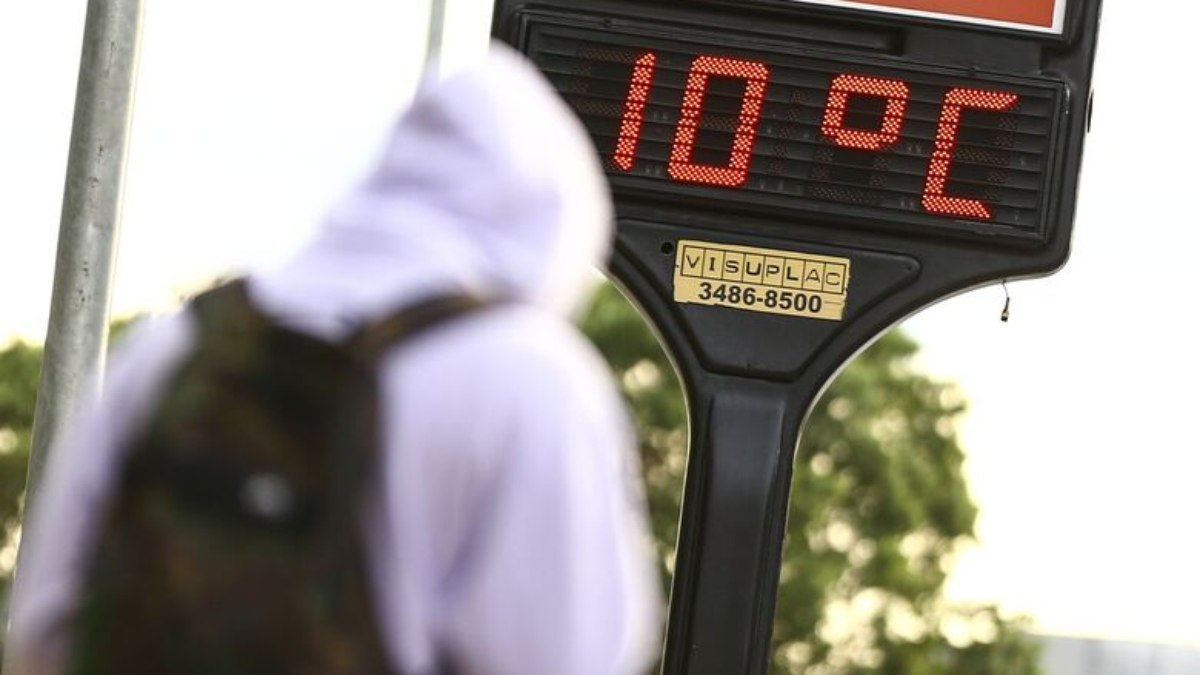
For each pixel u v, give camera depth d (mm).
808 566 69250
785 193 14617
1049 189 14609
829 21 14781
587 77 14688
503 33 14695
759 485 14469
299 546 5836
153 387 6090
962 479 72875
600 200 6512
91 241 18234
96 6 18312
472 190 6219
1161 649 87000
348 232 6191
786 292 14625
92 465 6113
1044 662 74750
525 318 6043
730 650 14367
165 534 5895
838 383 71500
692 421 14602
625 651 5941
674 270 14617
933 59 14750
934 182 14648
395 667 5816
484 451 5852
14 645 6262
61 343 18203
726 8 14781
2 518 64875
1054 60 14742
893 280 14641
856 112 14688
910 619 70812
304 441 5891
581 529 5848
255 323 6047
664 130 14672
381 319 5984
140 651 5875
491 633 5785
